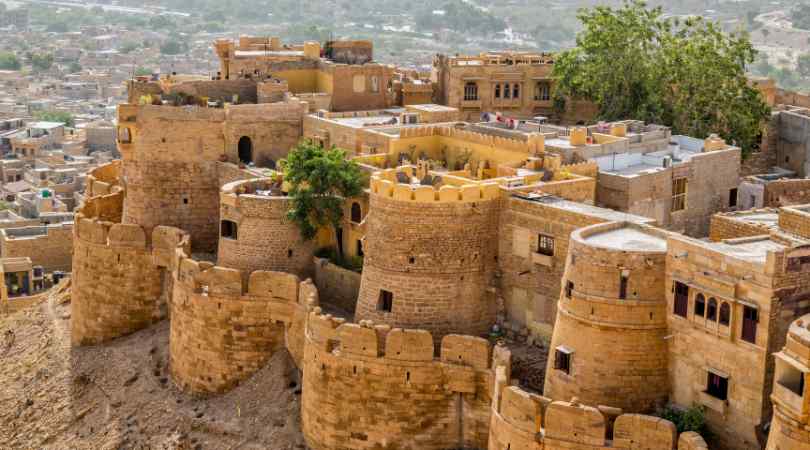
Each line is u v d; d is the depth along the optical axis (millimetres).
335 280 72000
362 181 74250
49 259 130500
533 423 52375
